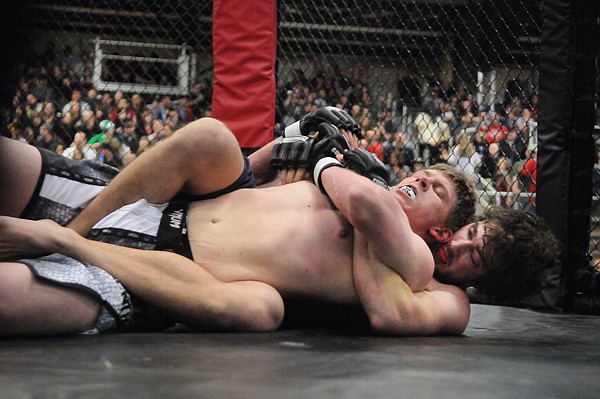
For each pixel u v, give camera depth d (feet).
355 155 8.12
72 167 7.74
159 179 7.66
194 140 7.60
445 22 19.71
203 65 25.25
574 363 5.95
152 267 6.98
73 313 6.30
